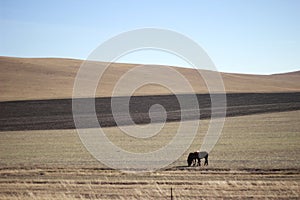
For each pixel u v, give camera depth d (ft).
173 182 134.62
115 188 127.85
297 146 205.26
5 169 163.53
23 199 114.73
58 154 200.64
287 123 303.89
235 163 165.58
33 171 158.10
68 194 121.29
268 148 202.18
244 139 237.66
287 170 148.87
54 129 308.81
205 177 142.20
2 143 245.04
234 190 122.31
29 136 276.21
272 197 113.91
